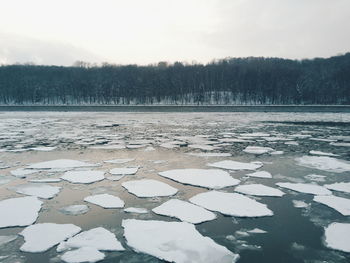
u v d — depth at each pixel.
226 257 4.41
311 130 19.28
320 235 5.10
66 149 12.90
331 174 8.87
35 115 32.88
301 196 6.98
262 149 12.73
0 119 27.67
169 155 11.62
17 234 5.14
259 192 7.19
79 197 6.91
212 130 19.36
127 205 6.44
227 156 11.43
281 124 23.11
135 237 4.96
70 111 39.72
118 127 21.11
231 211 6.05
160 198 6.85
